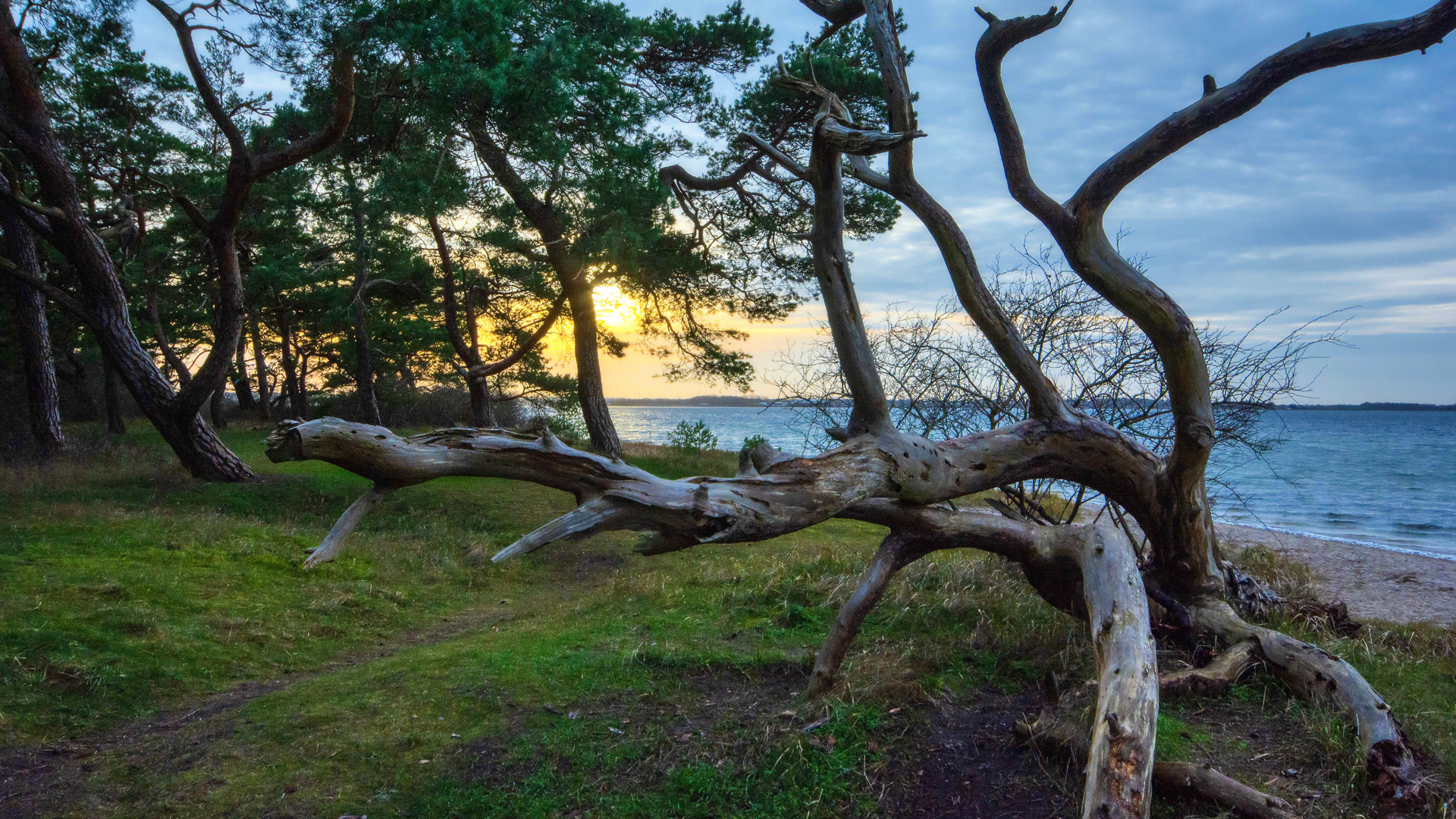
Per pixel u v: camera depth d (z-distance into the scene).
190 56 11.34
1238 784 3.48
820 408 8.38
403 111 12.70
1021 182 4.77
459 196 12.91
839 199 4.45
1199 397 4.98
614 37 14.02
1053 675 4.52
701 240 18.08
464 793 4.07
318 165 15.48
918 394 7.94
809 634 6.18
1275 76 4.14
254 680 5.89
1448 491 24.00
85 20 12.84
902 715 4.47
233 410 35.50
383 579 8.70
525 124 10.80
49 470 13.51
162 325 23.75
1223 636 5.27
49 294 12.28
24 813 3.90
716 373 20.38
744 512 3.94
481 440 3.64
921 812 3.67
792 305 19.47
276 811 3.98
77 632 5.87
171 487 12.69
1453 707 4.71
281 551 8.88
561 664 5.67
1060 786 3.76
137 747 4.67
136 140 17.00
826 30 5.40
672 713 4.84
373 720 4.90
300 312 28.58
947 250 4.96
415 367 35.19
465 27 10.60
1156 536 5.62
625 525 3.79
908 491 4.59
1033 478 5.32
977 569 7.41
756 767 4.08
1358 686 4.30
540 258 18.39
